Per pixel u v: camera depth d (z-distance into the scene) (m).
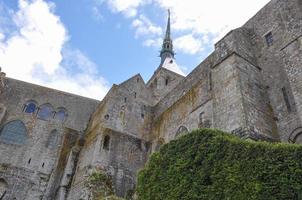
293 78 18.05
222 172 12.63
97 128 31.45
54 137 36.06
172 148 16.08
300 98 17.16
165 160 16.05
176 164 15.12
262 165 11.27
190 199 13.29
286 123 19.03
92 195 25.19
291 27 19.73
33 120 36.72
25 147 34.03
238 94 19.62
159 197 15.04
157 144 30.62
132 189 27.70
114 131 30.95
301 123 16.64
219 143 13.61
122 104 33.69
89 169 27.50
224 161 12.86
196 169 13.91
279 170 10.70
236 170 12.10
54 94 40.50
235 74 20.77
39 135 35.59
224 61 22.50
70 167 31.31
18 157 33.00
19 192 30.56
